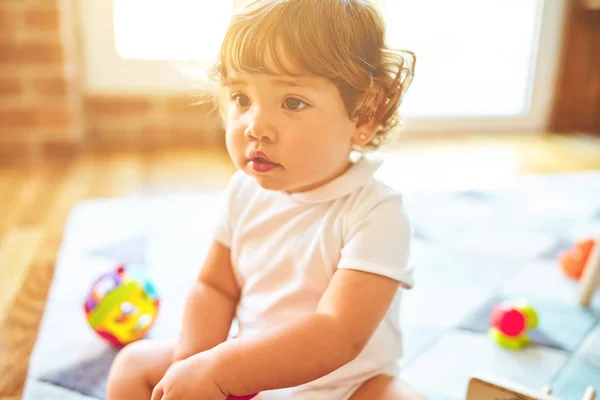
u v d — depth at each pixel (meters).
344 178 0.66
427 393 0.83
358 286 0.61
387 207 0.65
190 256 1.28
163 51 2.25
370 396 0.63
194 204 1.63
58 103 2.07
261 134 0.60
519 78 2.68
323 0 0.61
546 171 2.04
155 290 0.99
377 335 0.67
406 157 2.20
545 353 0.94
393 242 0.63
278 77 0.59
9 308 1.06
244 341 0.59
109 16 2.18
